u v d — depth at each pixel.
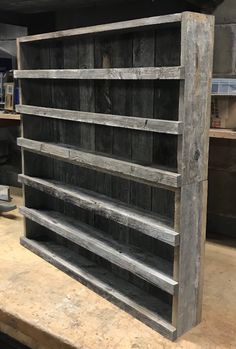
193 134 1.19
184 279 1.27
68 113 1.53
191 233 1.26
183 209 1.21
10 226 2.24
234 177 2.19
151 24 1.18
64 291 1.55
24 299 1.49
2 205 2.40
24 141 1.82
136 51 1.37
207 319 1.41
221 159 2.21
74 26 2.44
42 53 1.80
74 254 1.79
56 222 1.76
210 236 2.23
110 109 1.49
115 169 1.37
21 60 1.77
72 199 1.61
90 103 1.58
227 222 2.24
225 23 2.05
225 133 1.77
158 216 1.37
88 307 1.44
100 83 1.51
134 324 1.35
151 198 1.42
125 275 1.57
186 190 1.21
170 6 2.08
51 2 2.13
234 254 1.99
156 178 1.23
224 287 1.65
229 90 1.79
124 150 1.47
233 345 1.26
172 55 1.26
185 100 1.14
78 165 1.60
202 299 1.45
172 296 1.31
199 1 1.93
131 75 1.24
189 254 1.27
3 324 1.44
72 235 1.63
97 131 1.58
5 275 1.66
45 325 1.33
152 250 1.47
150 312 1.36
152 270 1.32
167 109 1.29
